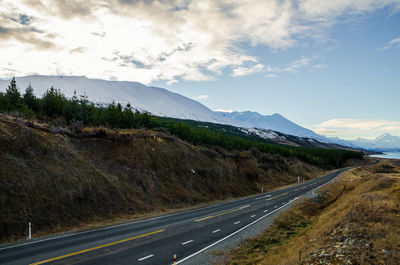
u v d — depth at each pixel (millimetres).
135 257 11961
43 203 16672
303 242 14250
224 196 35656
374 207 16047
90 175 21531
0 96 35594
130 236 15289
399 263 9406
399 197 18172
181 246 13961
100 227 17359
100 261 11258
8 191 15586
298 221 22328
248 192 42906
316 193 38688
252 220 21375
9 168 16875
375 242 11211
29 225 14359
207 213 24031
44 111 39562
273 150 98938
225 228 18453
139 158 29828
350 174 72250
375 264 9555
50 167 19359
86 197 19578
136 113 52250
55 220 16484
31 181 17188
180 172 33594
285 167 78812
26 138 20188
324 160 134875
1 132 19062
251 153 75438
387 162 172750
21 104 36438
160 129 45688
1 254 11656
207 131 70375
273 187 54500
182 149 38312
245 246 14734
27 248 12562
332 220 17375
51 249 12492
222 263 11961
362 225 13625
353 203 19734
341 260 10164
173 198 28062
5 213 14578
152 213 23188
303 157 118812
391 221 13562
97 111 44469
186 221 20156
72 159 21922
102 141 28062
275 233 18031
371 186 31516
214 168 41156
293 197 36438
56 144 22422
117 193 22328
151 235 15695
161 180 29641
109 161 26484
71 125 28375
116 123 41406
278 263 11398
